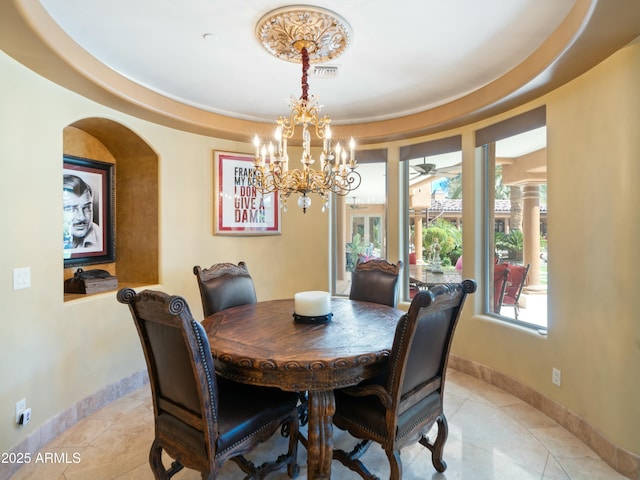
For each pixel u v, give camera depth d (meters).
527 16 1.86
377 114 3.43
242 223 3.76
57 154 2.33
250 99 3.04
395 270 2.87
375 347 1.72
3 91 1.94
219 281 2.76
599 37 1.77
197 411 1.48
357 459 1.83
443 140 3.44
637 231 1.86
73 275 2.89
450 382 3.05
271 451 2.14
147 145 3.12
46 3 1.73
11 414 1.96
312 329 2.03
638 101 1.83
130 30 1.98
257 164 2.12
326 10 1.80
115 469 1.95
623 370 1.93
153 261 3.24
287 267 4.05
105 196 3.22
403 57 2.30
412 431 1.67
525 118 2.70
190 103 3.11
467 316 3.24
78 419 2.46
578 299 2.24
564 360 2.35
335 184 2.18
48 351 2.24
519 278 2.86
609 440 1.99
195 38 2.07
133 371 2.96
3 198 1.94
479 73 2.54
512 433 2.28
